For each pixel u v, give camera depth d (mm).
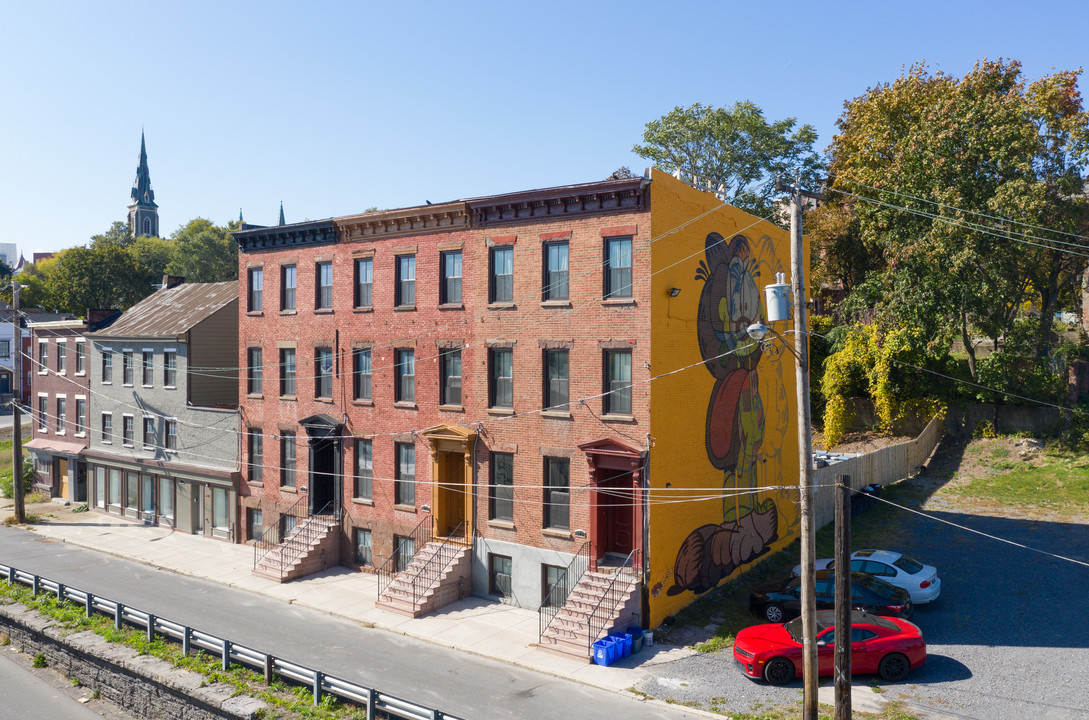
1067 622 19812
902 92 40062
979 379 36500
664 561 21891
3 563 31047
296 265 31125
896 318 36750
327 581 27531
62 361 44000
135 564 30875
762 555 27484
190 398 35625
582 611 21047
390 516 27766
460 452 26047
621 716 16438
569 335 23094
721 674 18516
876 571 21750
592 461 22391
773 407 28844
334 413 29625
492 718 16422
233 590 26984
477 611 23875
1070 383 35219
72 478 43125
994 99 33719
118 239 128625
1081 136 32812
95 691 21156
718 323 25078
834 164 47438
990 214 32969
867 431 39844
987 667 17641
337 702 17000
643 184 21359
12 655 24125
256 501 32719
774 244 29438
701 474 23922
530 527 23922
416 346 26938
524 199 23625
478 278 25172
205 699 17438
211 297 39375
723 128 48969
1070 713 15250
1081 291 43750
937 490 32875
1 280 115688
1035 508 29500
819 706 16297
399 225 27391
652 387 21500
